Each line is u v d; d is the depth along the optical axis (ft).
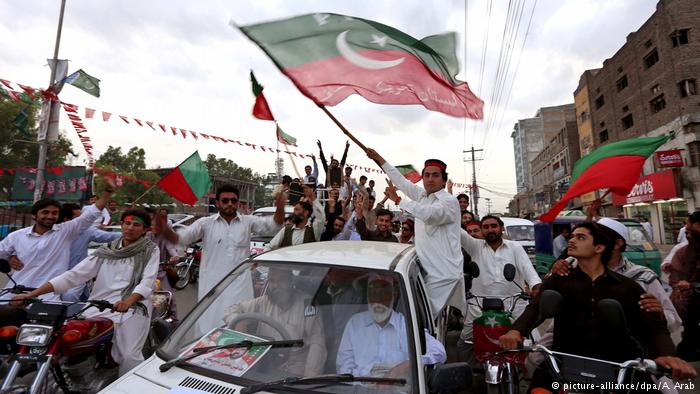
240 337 7.09
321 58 11.27
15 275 12.55
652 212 75.82
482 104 14.47
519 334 8.09
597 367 6.85
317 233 16.39
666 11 70.74
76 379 8.78
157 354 6.98
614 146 13.08
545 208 155.63
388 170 11.87
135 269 10.35
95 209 13.42
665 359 6.46
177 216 41.88
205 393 5.73
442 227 10.61
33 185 31.30
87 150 22.98
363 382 5.87
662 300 9.05
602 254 8.02
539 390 7.21
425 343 6.96
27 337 7.52
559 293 7.65
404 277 7.54
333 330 7.05
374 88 11.69
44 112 22.59
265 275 8.13
